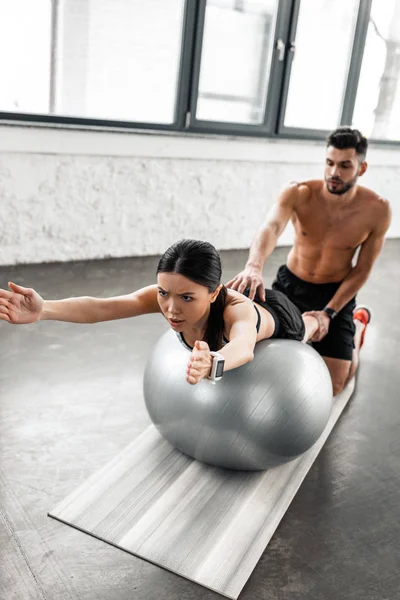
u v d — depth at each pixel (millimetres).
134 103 4023
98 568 1499
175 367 1811
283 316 1908
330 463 2074
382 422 2395
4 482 1782
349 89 4926
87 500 1734
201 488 1838
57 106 3764
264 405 1720
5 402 2227
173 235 4441
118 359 2693
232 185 4594
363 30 4785
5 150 3551
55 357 2648
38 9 3520
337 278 2531
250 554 1593
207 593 1459
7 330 2877
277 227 2334
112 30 3777
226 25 4215
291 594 1485
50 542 1565
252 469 1885
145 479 1856
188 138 4227
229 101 4445
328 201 2379
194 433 1778
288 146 4754
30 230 3826
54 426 2104
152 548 1577
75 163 3846
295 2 4383
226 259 4477
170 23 3959
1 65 3523
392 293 4074
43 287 3467
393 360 3002
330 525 1754
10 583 1423
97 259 4133
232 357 1421
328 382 1891
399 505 1881
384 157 5379
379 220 2363
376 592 1519
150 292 1702
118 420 2182
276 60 4480
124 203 4133
